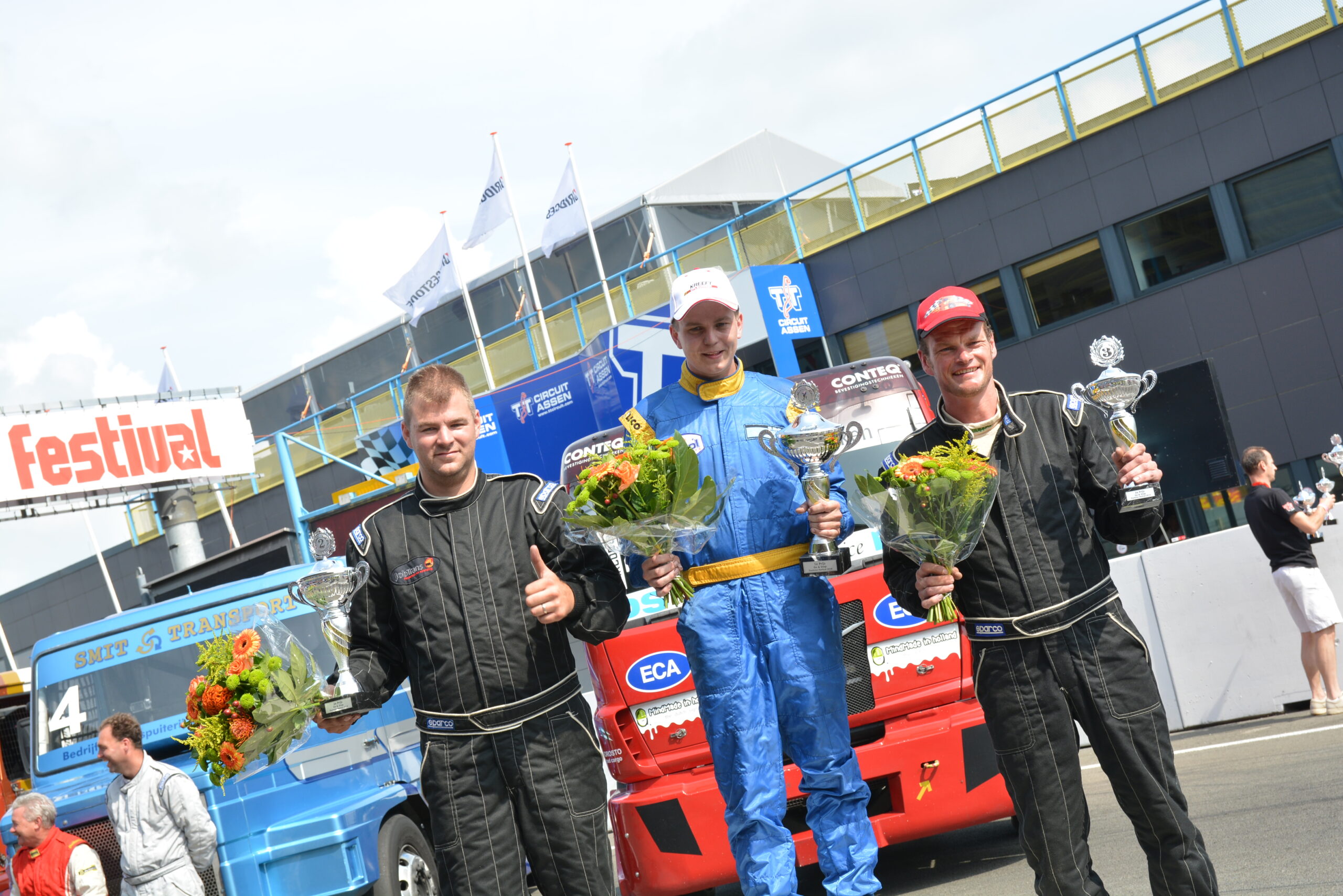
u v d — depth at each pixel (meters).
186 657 6.71
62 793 6.49
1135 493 3.21
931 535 3.18
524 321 22.62
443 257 24.36
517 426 19.91
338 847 5.70
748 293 19.33
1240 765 6.62
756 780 3.85
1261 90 16.52
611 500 3.34
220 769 3.50
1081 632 3.25
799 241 20.61
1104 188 17.80
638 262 23.67
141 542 34.03
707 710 3.91
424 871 6.31
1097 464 3.35
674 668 5.41
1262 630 8.34
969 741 5.21
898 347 19.78
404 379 27.19
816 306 20.38
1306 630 7.78
